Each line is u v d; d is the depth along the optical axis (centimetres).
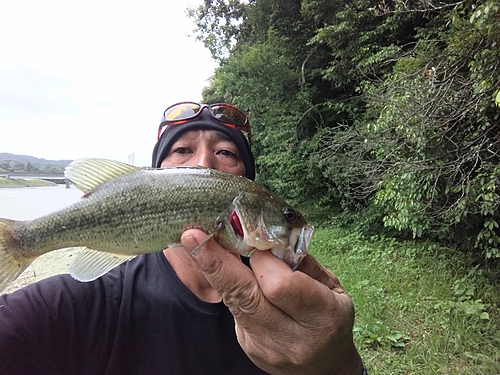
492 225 129
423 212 146
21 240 45
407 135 137
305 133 311
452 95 126
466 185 129
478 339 103
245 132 61
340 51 254
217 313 44
